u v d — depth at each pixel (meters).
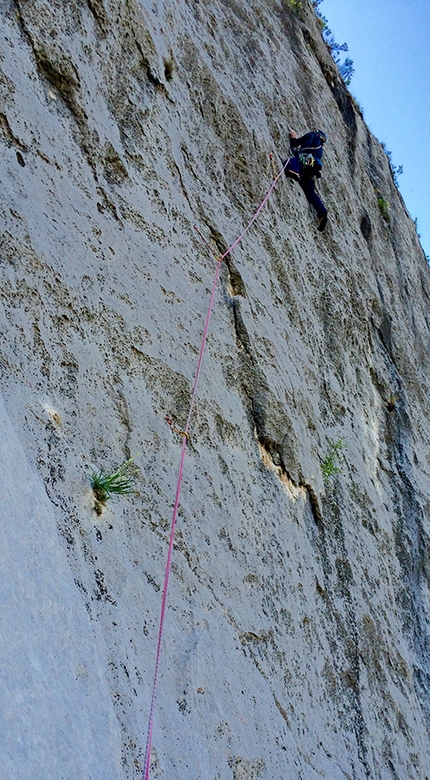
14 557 2.77
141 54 5.97
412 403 10.06
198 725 3.73
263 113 8.06
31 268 4.10
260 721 4.30
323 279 8.27
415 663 7.26
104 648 3.23
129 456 4.28
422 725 6.80
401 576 7.79
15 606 2.63
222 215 6.52
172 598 4.06
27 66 4.75
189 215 6.02
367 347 9.16
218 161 6.83
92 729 2.73
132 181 5.40
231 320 6.04
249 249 6.70
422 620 7.83
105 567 3.61
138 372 4.70
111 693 3.15
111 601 3.52
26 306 3.97
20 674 2.48
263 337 6.35
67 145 4.86
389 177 12.99
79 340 4.28
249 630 4.67
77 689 2.78
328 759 4.98
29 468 3.23
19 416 3.51
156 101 6.04
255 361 6.09
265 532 5.38
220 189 6.71
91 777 2.56
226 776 3.76
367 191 11.41
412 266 12.30
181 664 3.83
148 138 5.77
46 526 3.10
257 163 7.46
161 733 3.43
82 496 3.69
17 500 2.97
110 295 4.70
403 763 6.13
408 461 9.20
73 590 3.10
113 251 4.91
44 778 2.33
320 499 6.55
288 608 5.29
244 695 4.27
